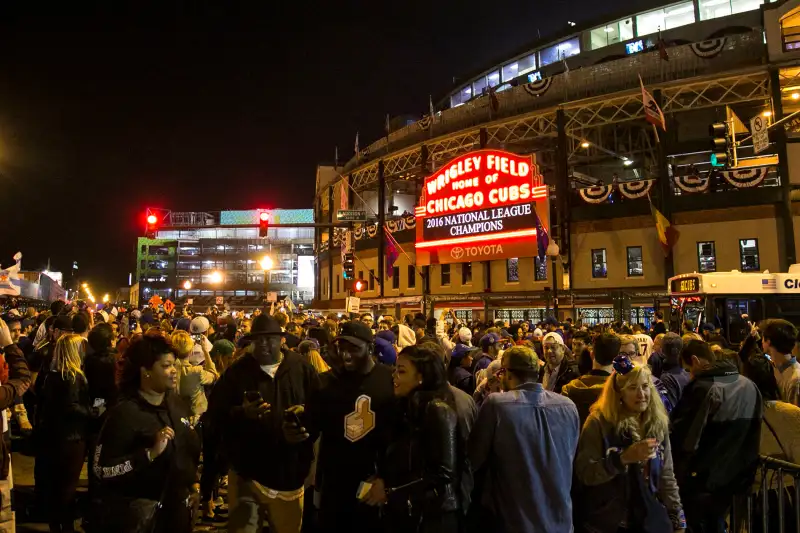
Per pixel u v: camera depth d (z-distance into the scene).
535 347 11.08
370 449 4.55
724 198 28.38
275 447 4.72
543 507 3.74
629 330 14.01
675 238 28.78
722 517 4.71
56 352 6.45
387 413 4.61
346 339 4.63
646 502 3.98
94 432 6.62
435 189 37.62
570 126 34.66
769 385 5.66
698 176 29.80
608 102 32.31
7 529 4.96
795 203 27.30
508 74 57.50
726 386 4.74
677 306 17.81
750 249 27.72
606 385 4.25
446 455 3.80
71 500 6.30
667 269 29.14
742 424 4.67
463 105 41.00
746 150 34.34
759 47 30.41
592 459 4.04
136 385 4.02
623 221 30.89
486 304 33.97
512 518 3.76
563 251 32.12
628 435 4.01
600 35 50.53
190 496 4.14
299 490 4.83
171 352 4.04
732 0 44.09
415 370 4.20
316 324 12.84
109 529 3.74
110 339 6.96
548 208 32.09
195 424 6.75
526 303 32.53
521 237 32.88
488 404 3.99
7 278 20.31
